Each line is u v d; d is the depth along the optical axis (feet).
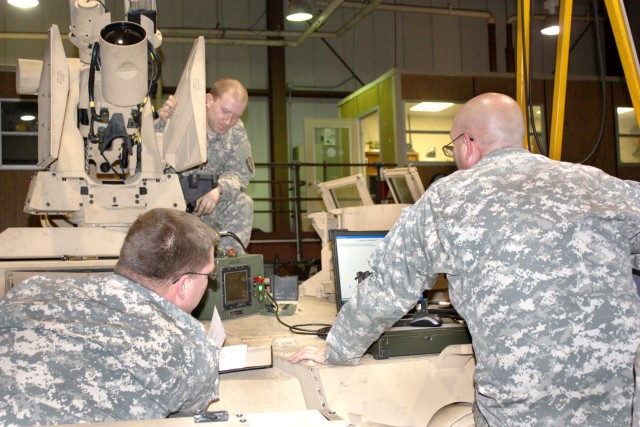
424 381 5.90
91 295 4.39
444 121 30.86
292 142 34.37
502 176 5.08
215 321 6.27
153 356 4.16
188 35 32.01
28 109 25.86
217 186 8.29
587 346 4.52
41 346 4.01
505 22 36.47
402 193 14.29
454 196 5.08
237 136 10.55
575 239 4.70
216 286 8.19
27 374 3.90
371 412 5.61
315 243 27.73
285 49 34.27
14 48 30.66
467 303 4.89
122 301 4.39
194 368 4.34
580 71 36.29
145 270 4.61
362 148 32.94
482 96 5.63
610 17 6.63
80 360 4.01
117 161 7.66
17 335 4.07
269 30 32.71
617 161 32.19
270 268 27.61
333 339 5.71
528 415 4.51
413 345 6.18
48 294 4.35
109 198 7.31
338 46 34.96
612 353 4.54
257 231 27.53
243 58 33.81
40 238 7.06
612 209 4.80
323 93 34.45
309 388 5.64
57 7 30.86
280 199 27.04
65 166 7.16
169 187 7.51
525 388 4.53
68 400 3.87
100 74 7.23
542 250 4.68
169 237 4.67
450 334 6.32
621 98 32.42
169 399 4.18
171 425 3.35
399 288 5.33
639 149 32.55
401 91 29.58
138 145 7.45
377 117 32.78
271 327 7.84
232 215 10.53
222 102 9.64
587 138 31.99
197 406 4.57
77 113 7.31
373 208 10.82
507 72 33.60
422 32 35.88
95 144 7.51
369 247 8.11
